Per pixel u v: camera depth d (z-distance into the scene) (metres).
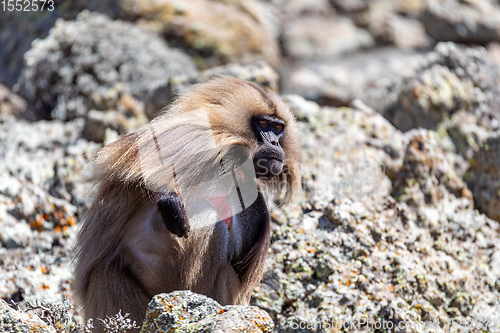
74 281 19.44
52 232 24.91
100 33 40.84
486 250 26.02
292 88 51.56
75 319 20.36
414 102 33.81
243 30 49.03
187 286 18.98
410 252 23.92
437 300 22.64
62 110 38.03
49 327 16.34
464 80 35.00
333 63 56.16
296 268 22.75
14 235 23.89
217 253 19.41
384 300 21.72
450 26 61.38
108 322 17.83
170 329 15.74
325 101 49.75
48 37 41.59
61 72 39.16
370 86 52.78
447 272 23.62
